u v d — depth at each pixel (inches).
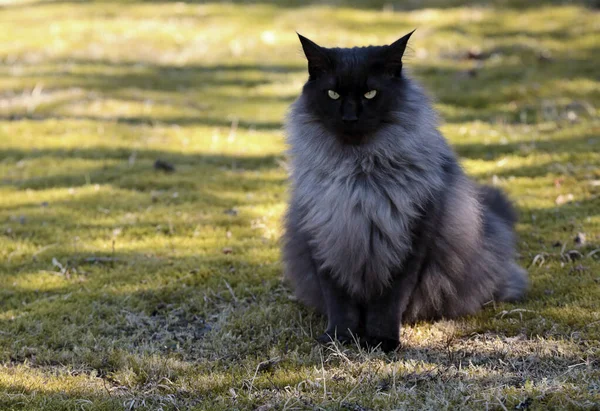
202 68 562.9
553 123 411.8
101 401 174.6
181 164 381.1
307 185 205.3
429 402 165.0
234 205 330.0
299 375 182.7
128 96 492.1
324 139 204.1
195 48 605.6
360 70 196.9
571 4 625.0
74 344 208.8
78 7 738.8
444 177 204.1
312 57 205.3
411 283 202.1
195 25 661.9
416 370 181.8
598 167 343.3
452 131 410.0
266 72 546.6
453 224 205.6
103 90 504.1
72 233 296.0
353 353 195.8
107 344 208.7
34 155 391.9
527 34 570.3
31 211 318.7
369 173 198.8
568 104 438.0
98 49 607.2
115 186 349.4
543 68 498.6
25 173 367.2
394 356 194.5
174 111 468.1
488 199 247.4
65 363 199.3
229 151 402.3
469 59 533.6
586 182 327.0
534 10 622.2
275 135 426.6
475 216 214.4
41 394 178.2
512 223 249.8
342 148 201.9
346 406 166.6
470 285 218.7
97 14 710.5
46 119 446.9
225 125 446.9
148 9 718.5
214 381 181.9
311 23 641.6
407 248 197.6
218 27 653.3
